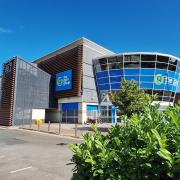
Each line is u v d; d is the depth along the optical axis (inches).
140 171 110.3
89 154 125.1
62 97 1779.0
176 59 1739.7
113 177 115.1
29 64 1679.4
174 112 124.5
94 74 1780.3
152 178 108.4
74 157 137.5
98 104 1756.9
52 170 380.8
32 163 432.1
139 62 1646.2
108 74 1707.7
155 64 1651.1
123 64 1659.7
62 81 1788.9
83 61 1680.6
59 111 1820.9
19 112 1556.3
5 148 609.3
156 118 133.9
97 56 1819.6
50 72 1939.0
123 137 135.9
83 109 1638.8
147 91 1638.8
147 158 107.3
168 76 1700.3
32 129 1165.7
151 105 149.3
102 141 137.9
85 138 140.3
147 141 113.3
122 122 150.9
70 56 1760.6
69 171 372.8
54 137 859.4
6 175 357.1
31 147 622.2
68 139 799.1
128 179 113.3
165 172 105.4
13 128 1341.0
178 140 104.7
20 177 345.1
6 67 1675.7
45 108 1771.7
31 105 1653.5
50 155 506.0
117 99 930.7
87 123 1609.3
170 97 1723.7
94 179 124.3
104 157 121.0
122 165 116.6
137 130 125.0
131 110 871.1
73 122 1690.5
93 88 1740.9
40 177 343.3
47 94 1808.6
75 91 1664.6
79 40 1712.6
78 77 1659.7
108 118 1679.4
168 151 100.6
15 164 426.9
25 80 1631.4
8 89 1599.4
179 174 99.2
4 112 1599.4
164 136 107.9
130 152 119.6
